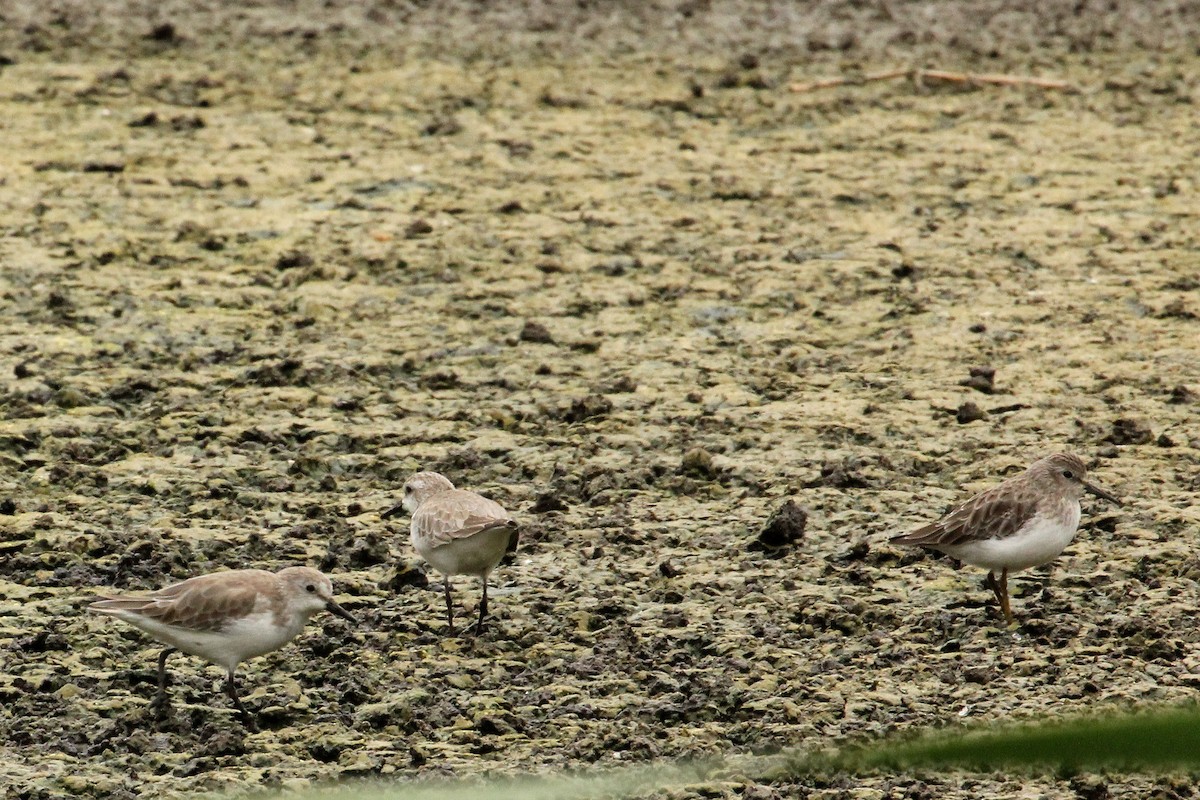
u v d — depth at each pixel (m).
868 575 11.86
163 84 26.91
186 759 8.78
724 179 22.95
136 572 11.56
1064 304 18.45
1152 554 12.11
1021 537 10.74
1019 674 10.09
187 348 16.95
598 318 18.12
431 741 9.11
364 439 14.70
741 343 17.48
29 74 27.08
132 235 20.14
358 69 28.28
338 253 19.83
